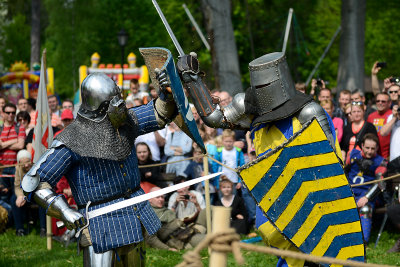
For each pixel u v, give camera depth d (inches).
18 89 859.4
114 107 186.2
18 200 358.0
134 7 1151.0
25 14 1616.6
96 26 1200.2
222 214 124.7
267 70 201.2
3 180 382.0
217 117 213.3
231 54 609.0
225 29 605.9
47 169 190.9
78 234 190.1
